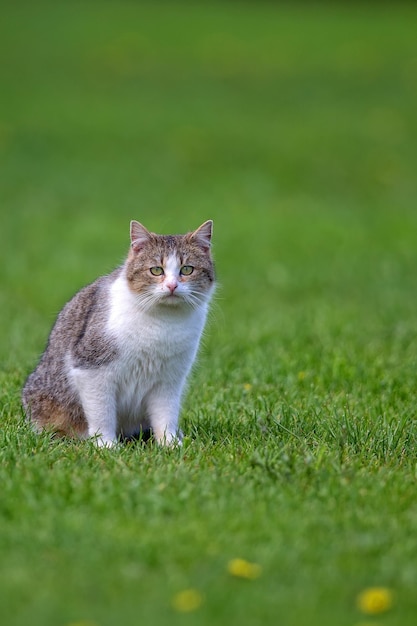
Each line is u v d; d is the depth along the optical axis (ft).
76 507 24.82
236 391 37.68
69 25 159.84
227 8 178.09
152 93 127.85
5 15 163.73
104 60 142.20
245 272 67.15
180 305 31.01
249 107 122.42
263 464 27.45
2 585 21.08
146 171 98.37
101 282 32.86
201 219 81.66
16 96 123.34
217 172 98.99
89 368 31.24
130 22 163.94
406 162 103.04
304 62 142.92
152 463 28.19
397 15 174.09
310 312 54.75
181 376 32.24
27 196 88.74
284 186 95.09
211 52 148.05
